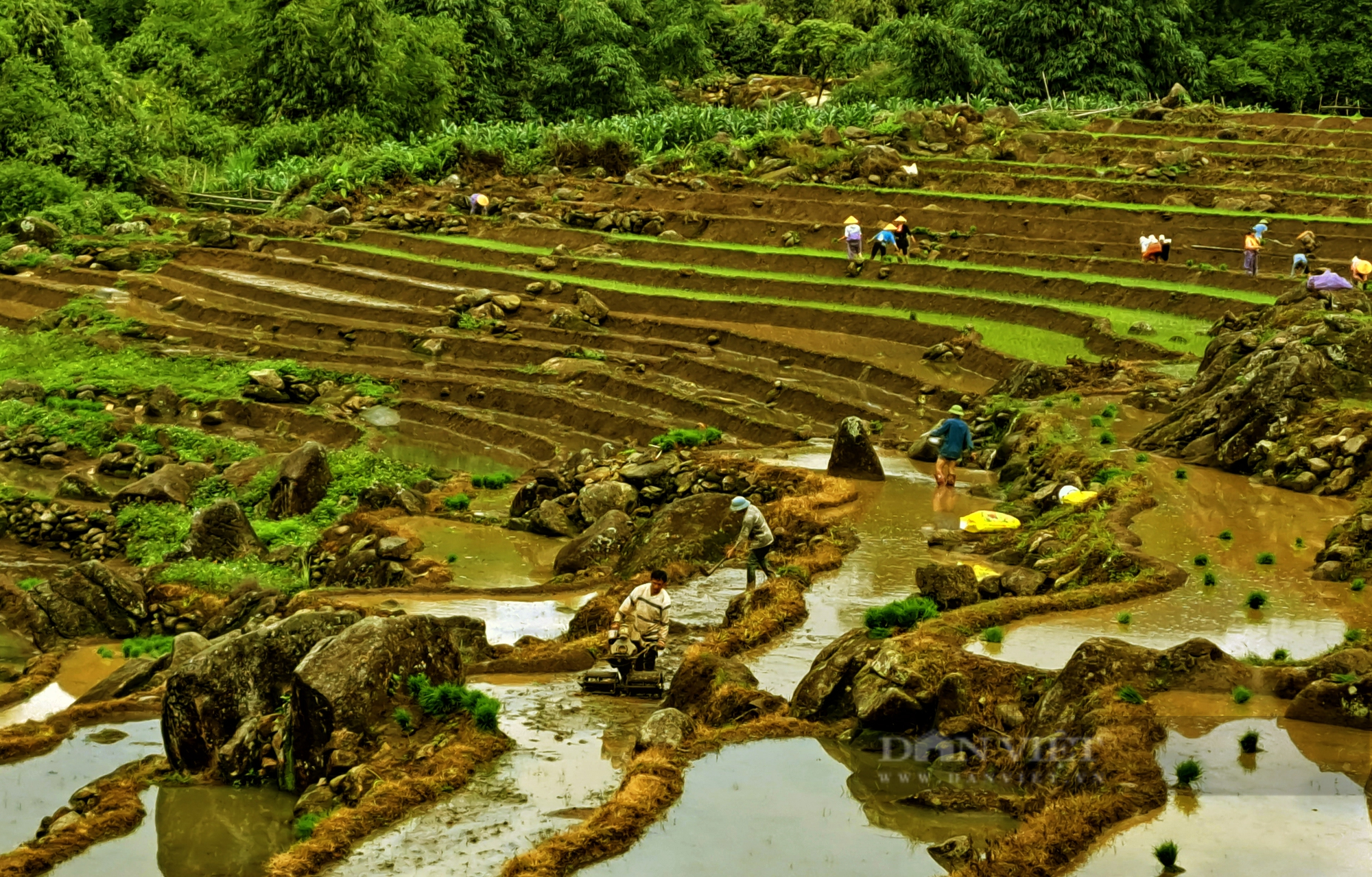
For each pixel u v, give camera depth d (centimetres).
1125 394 2973
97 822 1168
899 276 4338
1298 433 2238
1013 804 1046
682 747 1185
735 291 4391
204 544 2623
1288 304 2697
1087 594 1563
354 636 1284
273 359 4016
